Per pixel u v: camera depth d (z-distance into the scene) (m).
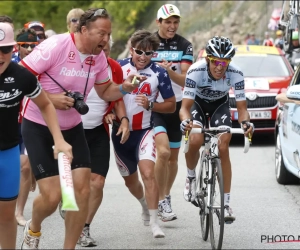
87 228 18.28
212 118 19.70
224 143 18.33
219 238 16.66
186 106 18.97
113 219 21.44
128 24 111.12
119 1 110.81
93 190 18.17
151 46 19.09
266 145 37.81
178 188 26.50
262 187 26.41
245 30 100.00
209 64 18.80
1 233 15.16
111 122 18.09
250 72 40.22
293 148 24.27
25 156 20.83
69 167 13.34
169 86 19.58
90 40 14.99
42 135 15.30
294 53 40.94
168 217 20.38
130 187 19.77
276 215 21.64
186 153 19.47
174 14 22.27
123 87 16.19
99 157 18.30
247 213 21.97
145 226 20.44
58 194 15.01
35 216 15.34
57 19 117.19
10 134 14.54
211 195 17.58
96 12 14.93
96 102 18.12
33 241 15.76
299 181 26.94
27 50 21.52
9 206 14.86
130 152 19.30
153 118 20.50
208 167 18.03
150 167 18.39
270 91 37.88
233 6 102.50
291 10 35.94
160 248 17.89
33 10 116.69
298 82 25.53
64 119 15.45
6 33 13.55
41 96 14.39
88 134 18.33
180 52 22.59
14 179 14.73
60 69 15.23
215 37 18.66
